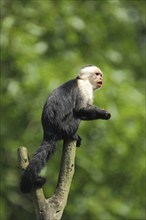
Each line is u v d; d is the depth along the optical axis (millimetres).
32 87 27734
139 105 28297
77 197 28719
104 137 28297
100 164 28609
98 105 27594
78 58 29500
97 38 31766
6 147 29172
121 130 28031
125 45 33938
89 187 28891
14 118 29094
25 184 16031
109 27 33312
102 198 28781
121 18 32625
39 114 27609
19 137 29016
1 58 28984
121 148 28312
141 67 35344
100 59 30812
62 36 30828
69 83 19500
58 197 15797
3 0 30953
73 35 30766
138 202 29422
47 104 18547
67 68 28641
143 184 29359
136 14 37562
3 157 30281
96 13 32500
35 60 28391
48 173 28078
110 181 29344
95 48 31438
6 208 30094
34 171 16172
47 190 27938
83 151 28078
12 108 28797
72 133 18234
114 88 28125
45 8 30922
